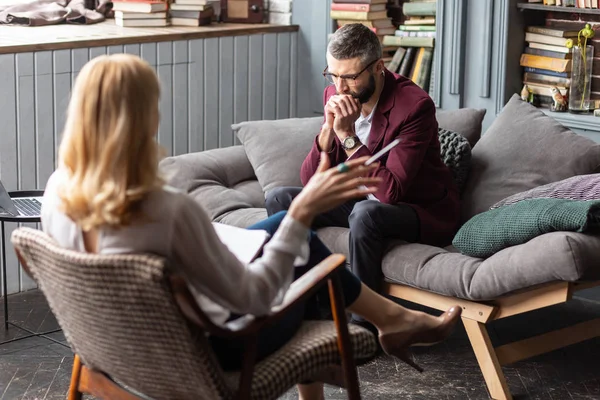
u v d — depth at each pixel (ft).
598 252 9.09
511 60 13.82
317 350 6.98
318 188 6.54
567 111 13.53
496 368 9.86
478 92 14.05
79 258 5.96
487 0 13.62
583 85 13.37
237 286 6.17
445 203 11.51
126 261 5.77
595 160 11.62
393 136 11.12
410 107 11.05
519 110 12.45
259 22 16.21
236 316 7.04
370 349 7.36
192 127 15.14
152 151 5.92
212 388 6.22
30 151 13.23
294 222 6.51
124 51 13.97
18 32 14.12
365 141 11.54
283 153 13.00
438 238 11.32
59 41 13.15
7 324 11.97
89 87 5.83
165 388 6.54
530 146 11.96
